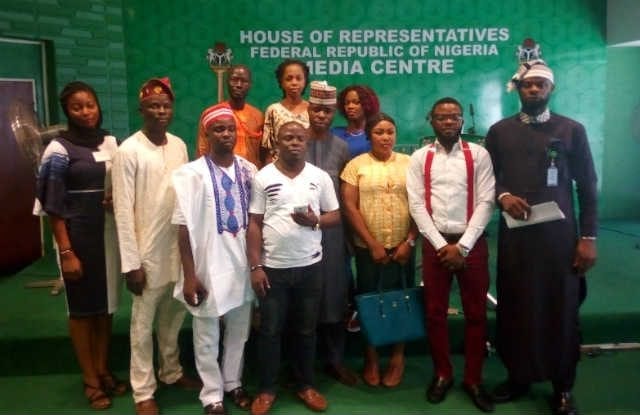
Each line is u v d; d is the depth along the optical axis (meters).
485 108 5.45
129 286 2.52
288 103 3.13
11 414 2.68
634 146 5.94
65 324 3.27
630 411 2.65
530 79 2.42
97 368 2.83
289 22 5.24
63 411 2.71
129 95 5.24
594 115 5.56
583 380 2.96
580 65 5.46
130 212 2.45
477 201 2.58
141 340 2.60
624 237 5.18
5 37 4.37
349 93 3.05
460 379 2.98
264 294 2.49
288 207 2.44
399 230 2.73
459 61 5.36
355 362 3.22
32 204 4.67
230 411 2.67
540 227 2.48
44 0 4.54
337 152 2.80
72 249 2.54
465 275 2.63
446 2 5.27
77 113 2.50
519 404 2.73
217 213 2.42
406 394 2.83
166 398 2.80
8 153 4.47
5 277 4.34
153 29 5.18
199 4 5.17
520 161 2.49
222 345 2.97
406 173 2.71
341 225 2.76
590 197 2.48
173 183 2.37
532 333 2.55
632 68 5.81
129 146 2.45
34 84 4.61
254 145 3.28
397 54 5.32
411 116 5.41
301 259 2.48
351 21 5.26
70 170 2.50
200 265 2.44
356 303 2.72
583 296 2.66
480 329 2.68
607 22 5.39
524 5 5.32
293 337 2.69
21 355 3.11
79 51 4.81
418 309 2.76
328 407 2.71
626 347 3.29
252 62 5.28
